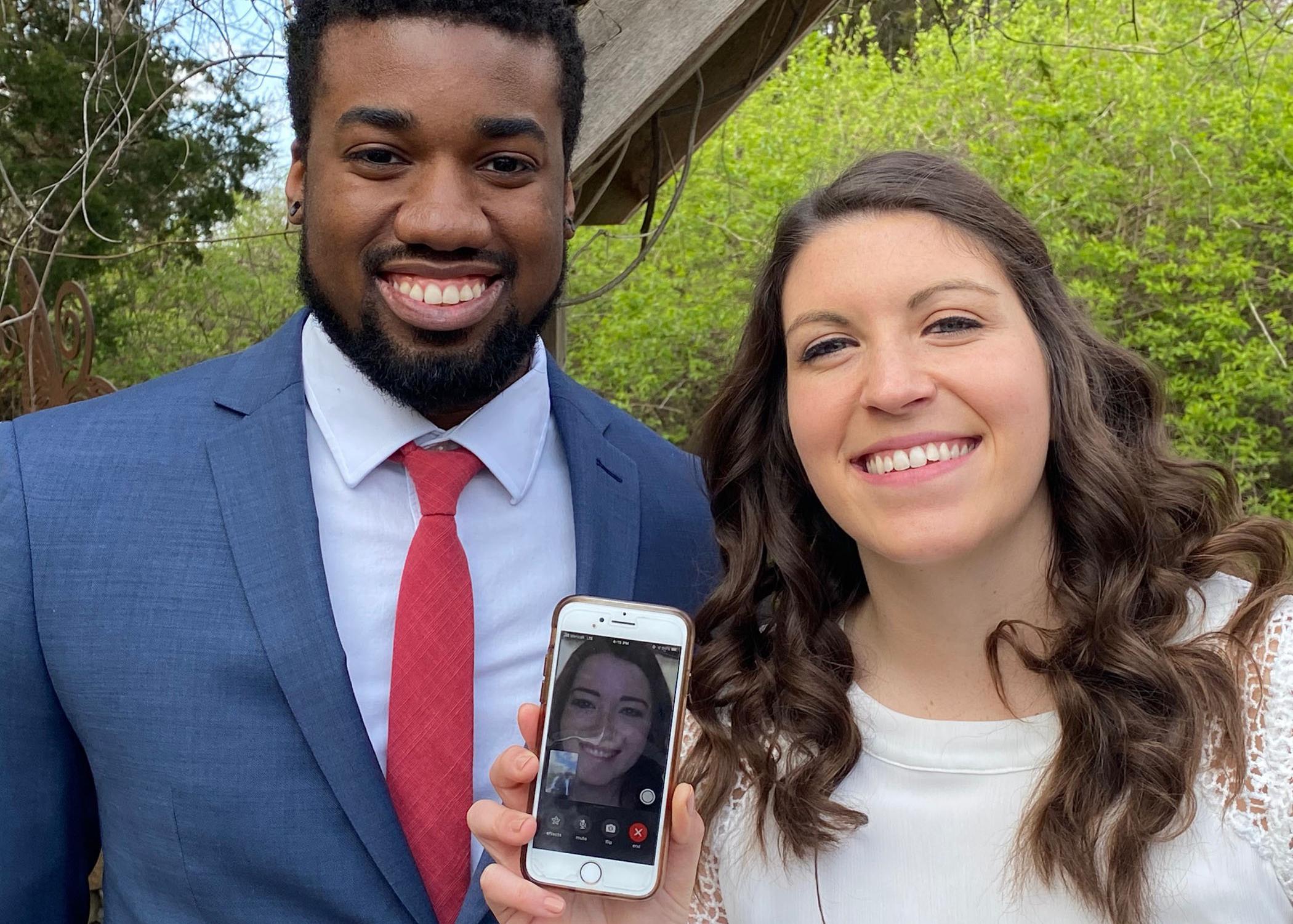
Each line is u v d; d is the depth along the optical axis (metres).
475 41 1.40
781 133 7.35
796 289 1.44
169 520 1.44
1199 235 6.53
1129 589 1.41
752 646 1.59
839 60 7.92
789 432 1.61
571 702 1.30
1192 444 6.38
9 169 6.36
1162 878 1.28
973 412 1.33
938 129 7.31
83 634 1.39
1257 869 1.26
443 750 1.42
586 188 2.77
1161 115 6.50
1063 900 1.31
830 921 1.40
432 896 1.40
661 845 1.25
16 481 1.44
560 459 1.70
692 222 7.24
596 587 1.61
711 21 2.16
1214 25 6.40
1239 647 1.33
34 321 3.82
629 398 7.68
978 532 1.32
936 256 1.37
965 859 1.36
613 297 7.39
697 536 1.81
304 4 1.48
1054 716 1.39
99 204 6.67
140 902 1.41
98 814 1.56
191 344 8.20
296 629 1.40
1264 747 1.28
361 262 1.44
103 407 1.55
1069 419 1.46
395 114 1.38
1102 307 6.49
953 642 1.44
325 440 1.55
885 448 1.34
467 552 1.56
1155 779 1.28
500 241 1.45
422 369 1.44
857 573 1.61
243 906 1.39
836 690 1.47
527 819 1.22
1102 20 6.79
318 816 1.39
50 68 6.25
